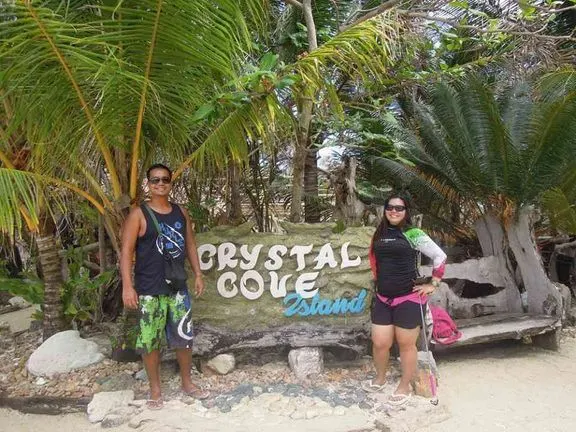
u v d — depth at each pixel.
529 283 5.50
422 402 3.67
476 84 5.52
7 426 3.60
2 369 4.48
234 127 3.81
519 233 5.50
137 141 3.87
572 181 5.89
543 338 5.20
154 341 3.57
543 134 5.17
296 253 4.32
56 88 3.31
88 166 4.18
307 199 7.42
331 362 4.41
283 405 3.64
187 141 4.18
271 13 6.09
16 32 2.87
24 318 6.88
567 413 3.71
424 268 5.22
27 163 4.04
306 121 4.96
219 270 4.28
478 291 6.06
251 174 6.52
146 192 4.54
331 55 3.48
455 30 5.70
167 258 3.61
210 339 4.21
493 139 5.35
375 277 3.88
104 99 3.47
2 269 5.40
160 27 3.08
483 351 5.16
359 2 6.98
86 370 4.29
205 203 5.77
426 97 7.36
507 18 5.32
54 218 4.63
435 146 6.38
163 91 3.52
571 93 4.88
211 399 3.75
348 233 4.40
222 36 3.09
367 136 5.52
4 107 3.75
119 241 4.23
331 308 4.32
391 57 3.89
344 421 3.43
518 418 3.62
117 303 5.49
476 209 6.09
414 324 3.67
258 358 4.40
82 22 3.30
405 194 7.07
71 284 4.96
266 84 3.45
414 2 5.46
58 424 3.60
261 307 4.29
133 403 3.68
